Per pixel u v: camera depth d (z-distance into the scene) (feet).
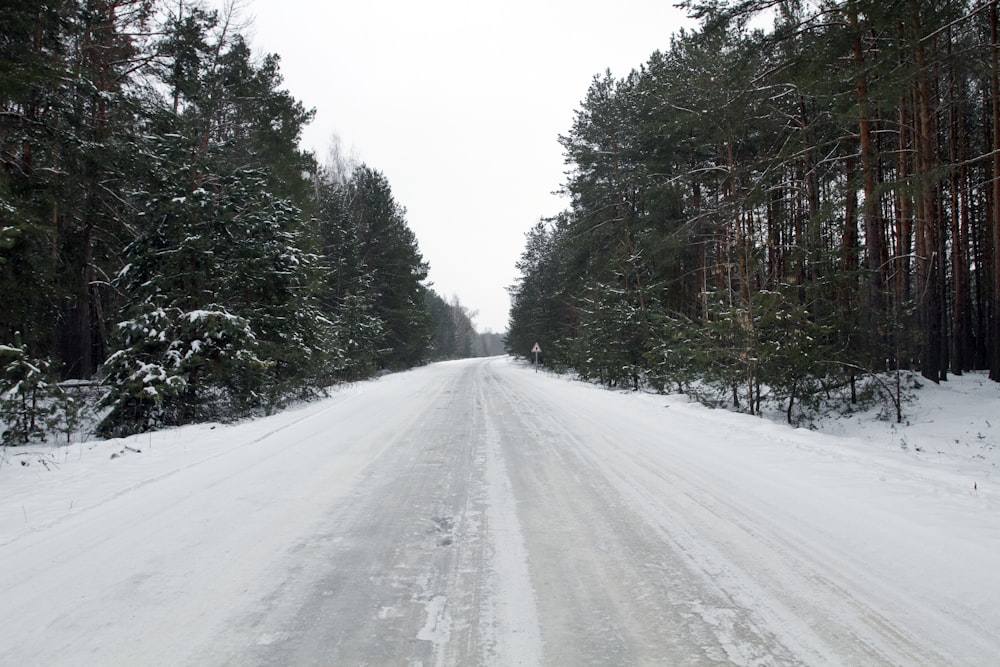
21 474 21.12
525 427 33.40
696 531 14.43
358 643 9.07
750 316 42.14
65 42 43.65
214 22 52.70
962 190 71.36
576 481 19.84
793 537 13.92
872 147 51.47
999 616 9.79
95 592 10.94
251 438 29.32
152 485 19.47
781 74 42.34
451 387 68.18
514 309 177.06
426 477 20.61
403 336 128.47
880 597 10.62
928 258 54.03
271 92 60.23
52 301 42.09
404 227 133.28
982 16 42.91
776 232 60.08
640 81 69.82
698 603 10.44
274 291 45.70
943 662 8.43
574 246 86.02
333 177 126.41
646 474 20.83
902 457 23.22
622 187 74.79
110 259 50.52
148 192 39.96
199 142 43.98
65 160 39.14
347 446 27.12
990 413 41.37
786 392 41.60
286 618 9.91
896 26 38.63
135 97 44.86
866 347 40.60
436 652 8.80
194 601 10.57
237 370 39.58
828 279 39.99
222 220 40.93
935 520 14.88
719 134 57.36
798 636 9.23
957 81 56.49
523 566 12.26
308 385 53.31
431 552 13.12
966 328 88.99
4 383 28.19
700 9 41.42
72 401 31.55
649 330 64.69
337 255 101.24
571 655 8.70
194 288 39.29
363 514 16.07
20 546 13.46
